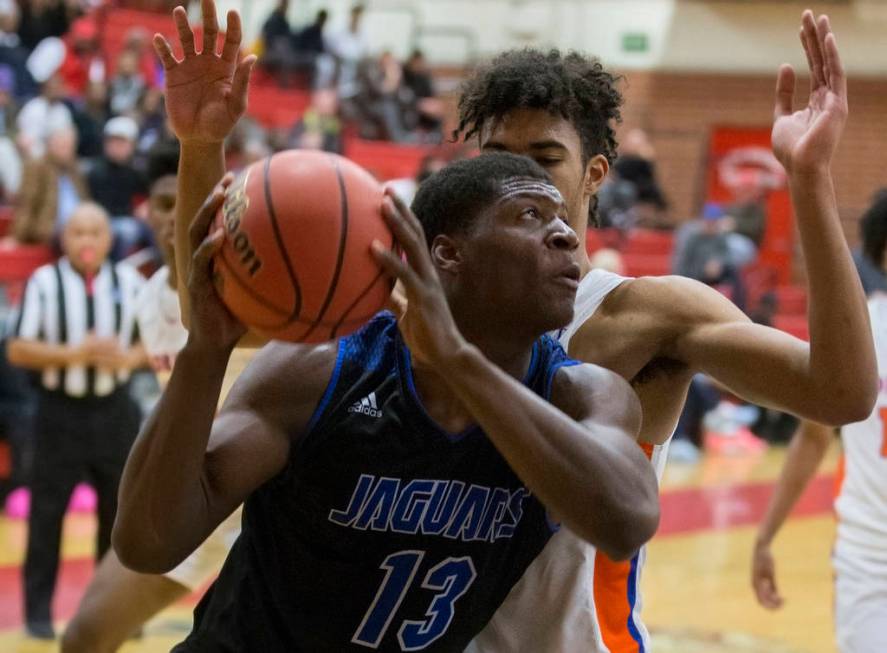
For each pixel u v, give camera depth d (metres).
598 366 2.13
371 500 1.97
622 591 2.38
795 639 5.55
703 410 10.83
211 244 1.75
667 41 16.58
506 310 1.92
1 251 8.26
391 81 14.89
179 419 1.80
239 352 3.69
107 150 9.56
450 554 2.02
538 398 1.79
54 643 5.20
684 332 2.27
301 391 1.97
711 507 8.55
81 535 7.16
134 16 14.56
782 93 2.17
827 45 2.09
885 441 3.40
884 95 15.73
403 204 1.80
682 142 16.53
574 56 2.53
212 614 2.12
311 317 1.78
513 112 2.38
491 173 1.95
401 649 2.05
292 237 1.73
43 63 12.82
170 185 4.06
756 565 3.79
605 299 2.37
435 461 1.97
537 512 2.08
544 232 1.92
